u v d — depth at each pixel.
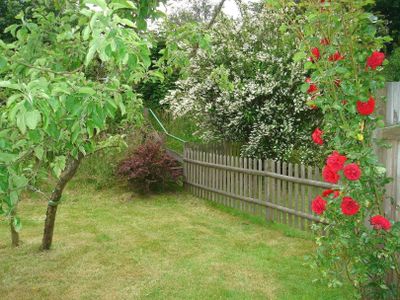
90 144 3.92
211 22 5.61
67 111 2.76
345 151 3.45
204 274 4.75
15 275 4.82
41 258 5.32
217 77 5.98
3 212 3.18
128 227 6.68
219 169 8.12
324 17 3.26
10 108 2.53
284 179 6.55
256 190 7.21
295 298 4.12
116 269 4.95
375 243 3.38
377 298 3.55
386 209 3.69
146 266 5.03
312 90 3.71
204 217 7.28
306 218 6.18
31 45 3.96
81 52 4.04
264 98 8.45
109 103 2.71
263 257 5.26
